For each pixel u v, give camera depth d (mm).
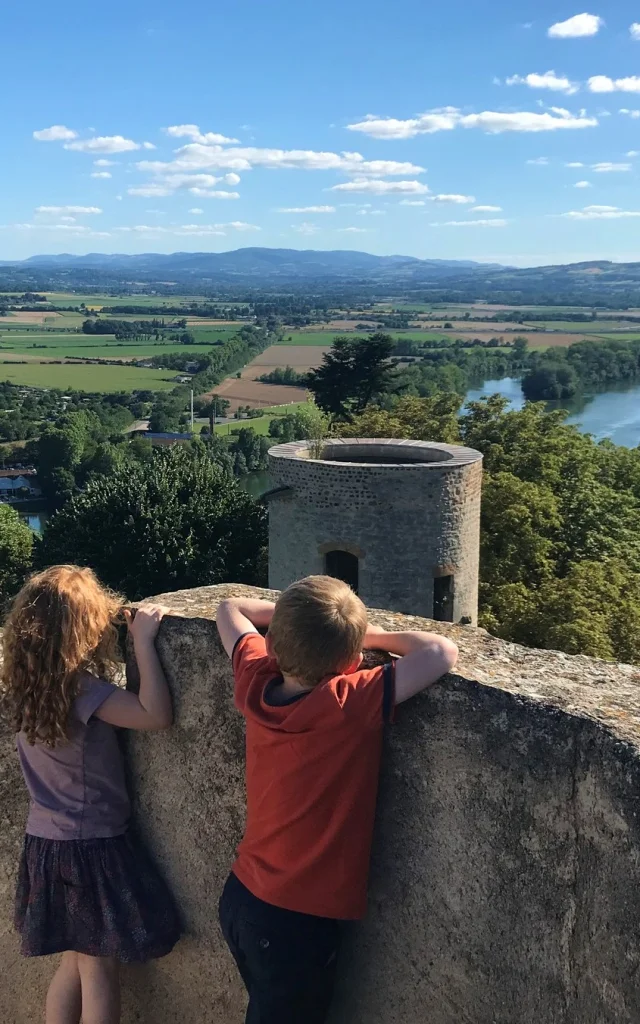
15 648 2822
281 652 2422
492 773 2338
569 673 2520
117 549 26203
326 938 2480
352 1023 2762
